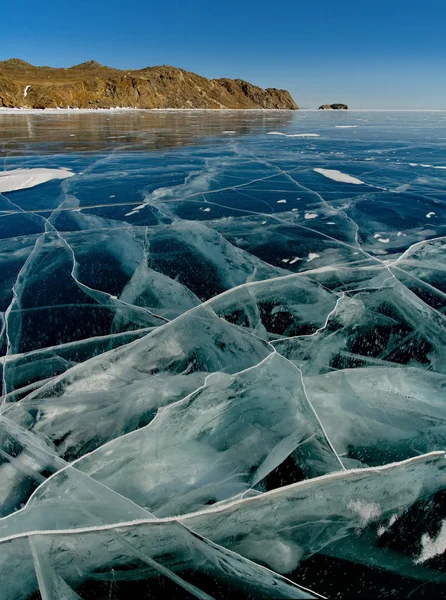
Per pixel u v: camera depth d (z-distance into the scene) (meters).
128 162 5.65
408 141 9.09
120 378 1.37
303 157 6.40
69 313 1.77
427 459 1.05
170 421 1.18
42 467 1.03
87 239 2.65
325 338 1.61
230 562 0.81
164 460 1.05
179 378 1.37
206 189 4.12
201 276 2.17
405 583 0.78
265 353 1.51
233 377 1.38
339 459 1.05
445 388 1.35
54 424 1.17
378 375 1.40
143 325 1.70
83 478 1.00
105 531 0.86
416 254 2.45
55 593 0.75
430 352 1.54
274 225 3.01
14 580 0.77
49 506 0.92
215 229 2.89
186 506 0.93
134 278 2.12
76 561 0.80
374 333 1.64
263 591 0.76
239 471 1.03
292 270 2.25
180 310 1.84
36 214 3.18
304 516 0.90
